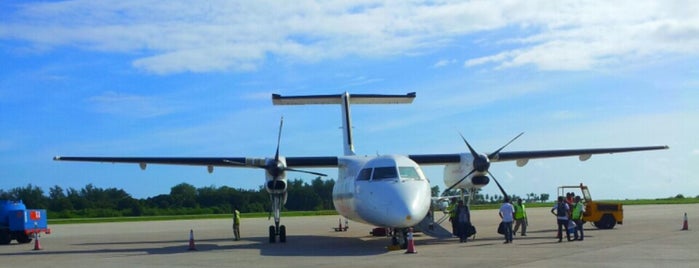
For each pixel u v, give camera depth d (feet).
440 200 80.84
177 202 303.27
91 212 279.08
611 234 76.43
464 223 69.56
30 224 94.94
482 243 67.72
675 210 170.91
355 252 61.16
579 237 72.33
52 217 266.57
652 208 194.90
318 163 78.02
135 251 69.97
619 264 46.11
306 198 304.50
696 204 265.34
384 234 85.87
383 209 60.39
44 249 77.56
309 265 50.78
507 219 67.56
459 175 78.43
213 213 293.02
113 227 145.07
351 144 89.76
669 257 49.88
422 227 69.82
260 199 305.32
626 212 156.25
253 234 101.55
